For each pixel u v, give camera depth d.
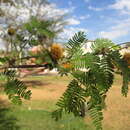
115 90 11.13
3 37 0.96
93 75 0.68
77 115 0.64
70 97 0.65
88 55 0.74
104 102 0.66
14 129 6.05
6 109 7.82
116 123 6.80
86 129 5.90
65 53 0.79
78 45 0.80
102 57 0.73
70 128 5.97
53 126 6.31
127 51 0.76
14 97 0.80
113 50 0.78
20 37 0.92
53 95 11.09
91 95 0.66
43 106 8.62
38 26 0.90
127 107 8.49
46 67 0.83
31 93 0.82
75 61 0.73
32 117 7.11
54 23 0.91
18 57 0.90
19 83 0.82
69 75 0.71
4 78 0.86
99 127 0.63
